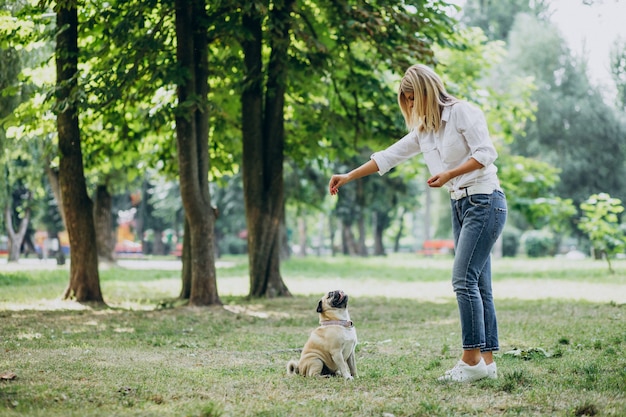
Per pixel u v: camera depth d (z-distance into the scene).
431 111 6.08
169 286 20.66
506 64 41.06
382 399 5.43
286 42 14.42
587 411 4.97
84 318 12.05
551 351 8.06
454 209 6.25
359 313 13.39
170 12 13.81
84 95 12.77
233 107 16.70
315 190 33.47
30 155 24.06
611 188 40.31
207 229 14.34
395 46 14.60
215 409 4.91
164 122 13.62
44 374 6.34
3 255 58.38
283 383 6.10
